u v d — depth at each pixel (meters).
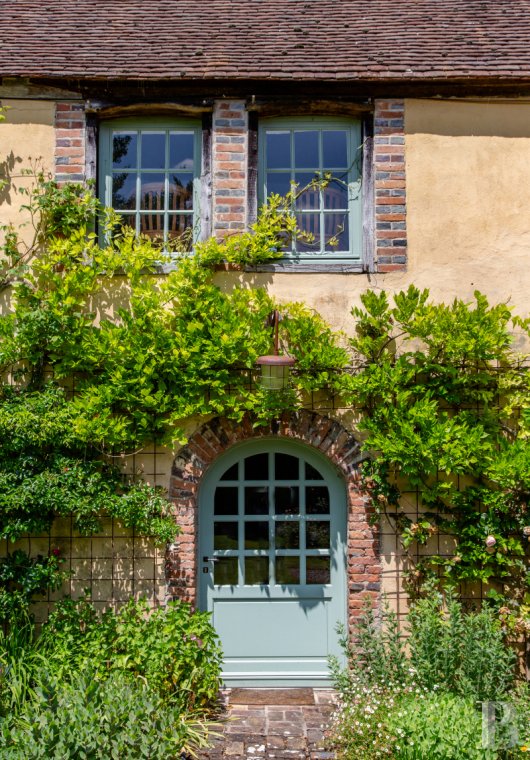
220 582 6.09
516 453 5.56
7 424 5.45
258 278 6.05
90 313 5.93
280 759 4.66
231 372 5.95
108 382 5.79
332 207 6.33
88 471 5.68
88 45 6.41
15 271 5.86
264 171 6.31
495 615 5.71
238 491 6.16
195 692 5.20
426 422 5.59
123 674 4.87
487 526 5.73
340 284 6.06
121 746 3.83
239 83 6.09
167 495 5.89
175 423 5.95
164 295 5.87
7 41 6.44
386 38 6.58
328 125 6.33
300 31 6.68
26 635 5.55
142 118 6.31
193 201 6.30
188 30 6.68
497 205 6.12
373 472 5.88
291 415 5.96
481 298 5.64
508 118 6.17
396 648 5.28
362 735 4.55
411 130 6.14
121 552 5.87
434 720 4.20
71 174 6.08
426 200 6.11
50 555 5.79
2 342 5.76
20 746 3.79
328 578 6.12
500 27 6.77
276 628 6.05
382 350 5.93
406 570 5.89
